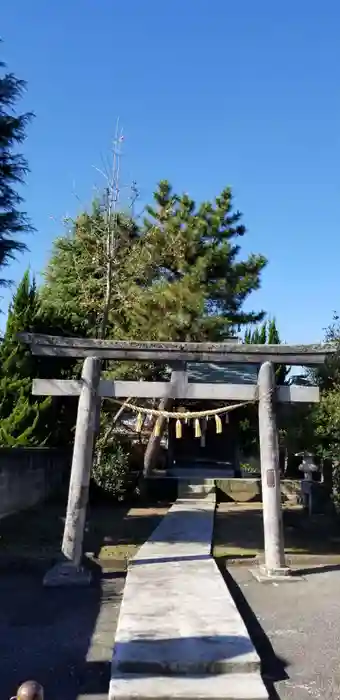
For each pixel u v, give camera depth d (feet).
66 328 71.15
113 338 72.90
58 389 38.22
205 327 67.51
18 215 42.27
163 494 76.33
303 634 25.58
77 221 74.33
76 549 35.73
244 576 36.65
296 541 47.60
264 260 74.74
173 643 21.93
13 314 65.16
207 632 23.24
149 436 85.20
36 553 40.04
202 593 29.43
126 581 32.40
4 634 25.43
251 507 72.59
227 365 39.86
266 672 21.30
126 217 74.59
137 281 74.13
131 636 22.71
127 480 73.51
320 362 38.40
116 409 73.46
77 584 33.96
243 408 86.58
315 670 21.49
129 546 44.42
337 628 26.40
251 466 99.76
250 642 22.11
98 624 26.84
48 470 68.69
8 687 19.83
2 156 41.96
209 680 19.48
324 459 60.95
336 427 54.39
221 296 73.46
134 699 18.26
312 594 32.32
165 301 67.26
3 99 41.24
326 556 41.11
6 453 53.11
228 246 71.46
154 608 26.63
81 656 22.80
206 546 42.63
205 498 75.25
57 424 70.59
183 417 40.45
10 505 54.65
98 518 59.21
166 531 49.21
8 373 64.18
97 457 70.64
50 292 80.12
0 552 40.06
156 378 73.00
